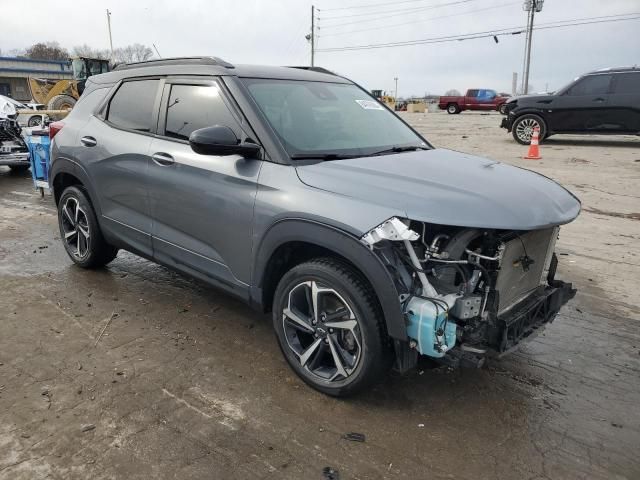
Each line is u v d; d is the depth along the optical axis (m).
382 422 2.91
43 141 8.04
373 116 4.08
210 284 3.70
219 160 3.45
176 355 3.56
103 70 26.20
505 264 2.84
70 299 4.41
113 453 2.62
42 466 2.52
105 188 4.42
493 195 2.83
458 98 39.22
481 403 3.12
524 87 46.19
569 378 3.41
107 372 3.33
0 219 7.12
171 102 3.92
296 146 3.28
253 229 3.21
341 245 2.75
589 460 2.66
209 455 2.62
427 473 2.54
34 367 3.36
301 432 2.81
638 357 3.68
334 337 3.01
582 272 5.27
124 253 5.62
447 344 2.64
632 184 9.23
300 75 4.05
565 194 3.29
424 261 2.72
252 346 3.70
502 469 2.58
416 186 2.85
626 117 13.44
